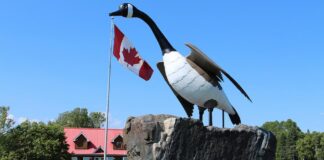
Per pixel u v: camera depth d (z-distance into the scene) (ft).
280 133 417.90
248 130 58.13
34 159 175.11
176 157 52.90
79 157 222.28
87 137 225.97
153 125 53.06
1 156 171.22
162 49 61.26
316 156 379.35
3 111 173.78
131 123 55.57
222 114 62.39
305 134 405.39
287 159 392.88
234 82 57.93
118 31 68.03
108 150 224.53
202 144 54.65
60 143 181.68
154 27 62.75
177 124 53.01
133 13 64.34
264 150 59.06
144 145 53.06
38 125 179.22
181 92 59.52
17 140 174.70
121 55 68.03
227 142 56.39
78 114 344.28
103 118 356.59
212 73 59.62
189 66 58.44
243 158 57.41
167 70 59.62
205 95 58.95
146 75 69.56
